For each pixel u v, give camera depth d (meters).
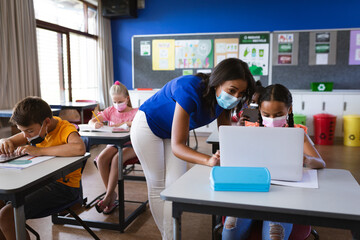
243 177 1.04
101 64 5.95
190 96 1.29
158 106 1.50
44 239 1.99
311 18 5.50
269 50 5.58
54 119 1.65
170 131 1.53
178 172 1.60
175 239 1.01
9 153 1.58
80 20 5.65
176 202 1.00
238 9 5.73
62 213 2.27
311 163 1.28
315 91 5.24
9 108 3.88
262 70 5.64
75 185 1.62
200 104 1.32
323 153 4.36
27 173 1.28
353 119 4.76
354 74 5.37
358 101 5.05
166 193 1.01
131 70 6.33
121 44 6.31
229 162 1.13
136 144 1.57
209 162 1.17
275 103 1.28
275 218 0.92
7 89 3.87
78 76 5.66
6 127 3.84
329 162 3.85
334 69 5.41
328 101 5.14
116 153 2.41
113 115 2.82
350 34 5.30
